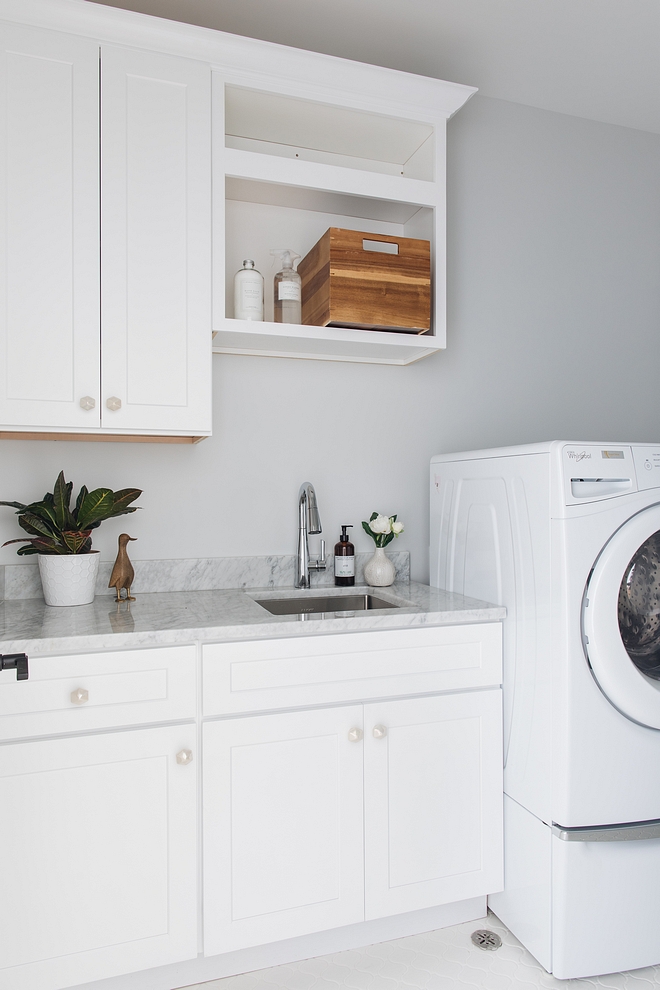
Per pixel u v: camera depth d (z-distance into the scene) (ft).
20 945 4.27
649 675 5.23
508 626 5.51
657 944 5.11
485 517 5.87
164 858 4.57
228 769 4.72
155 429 5.24
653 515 4.90
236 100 5.78
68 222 4.98
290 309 6.01
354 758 5.04
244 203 6.50
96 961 4.43
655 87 7.41
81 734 4.41
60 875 4.35
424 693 5.29
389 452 7.09
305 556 6.43
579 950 4.90
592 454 4.91
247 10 6.06
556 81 7.28
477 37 6.51
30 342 4.89
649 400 8.29
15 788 4.25
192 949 4.64
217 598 5.92
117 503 5.59
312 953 5.30
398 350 6.46
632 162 8.27
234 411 6.50
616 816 4.94
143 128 5.20
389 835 5.15
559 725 4.87
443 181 6.22
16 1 4.84
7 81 4.85
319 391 6.82
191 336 5.33
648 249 8.32
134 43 5.18
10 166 4.84
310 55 5.52
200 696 4.67
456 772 5.36
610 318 8.10
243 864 4.75
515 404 7.63
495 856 5.50
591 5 6.08
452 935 5.59
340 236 5.74
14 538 5.78
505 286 7.59
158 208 5.24
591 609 4.79
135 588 6.13
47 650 4.31
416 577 7.22
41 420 4.92
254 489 6.56
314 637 4.94
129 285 5.15
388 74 5.79
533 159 7.75
